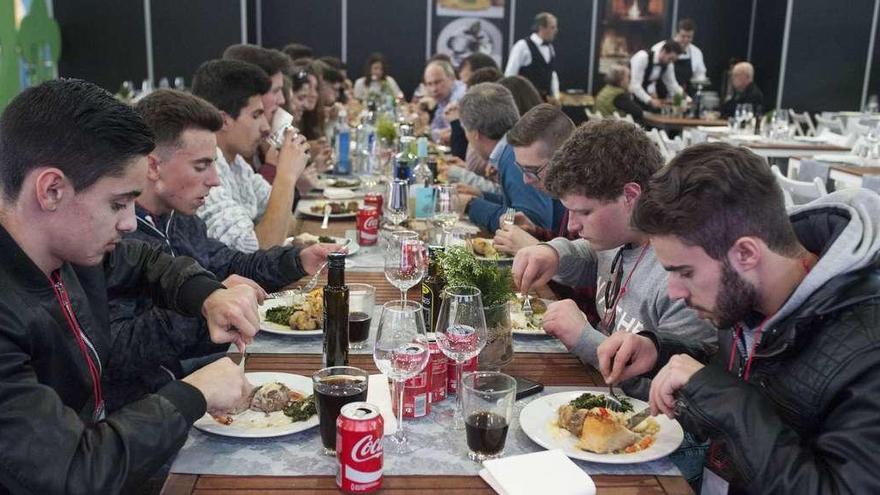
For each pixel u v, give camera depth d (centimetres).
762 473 121
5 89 727
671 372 138
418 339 145
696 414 131
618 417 146
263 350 187
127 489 120
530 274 222
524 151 272
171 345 188
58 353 138
